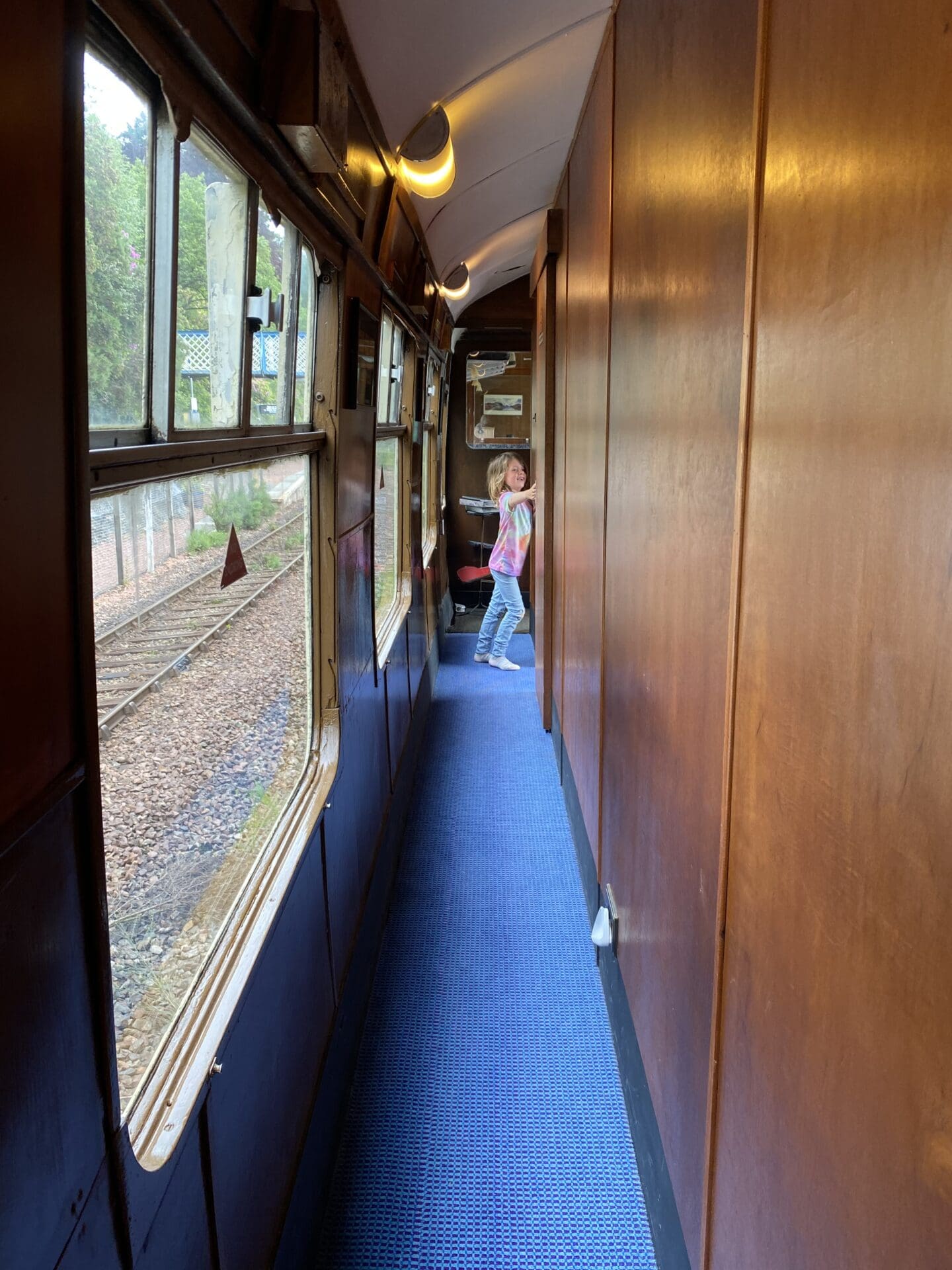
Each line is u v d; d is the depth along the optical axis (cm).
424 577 655
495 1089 276
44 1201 83
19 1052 79
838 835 92
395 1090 275
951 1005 68
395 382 474
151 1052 138
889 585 79
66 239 84
